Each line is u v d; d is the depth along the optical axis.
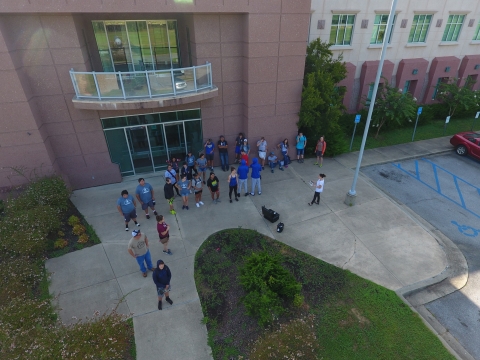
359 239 9.72
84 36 10.81
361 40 17.31
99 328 6.12
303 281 8.12
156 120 12.36
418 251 9.27
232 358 6.36
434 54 19.61
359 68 18.09
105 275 8.40
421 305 7.73
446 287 8.20
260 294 7.11
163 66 13.12
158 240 9.63
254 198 11.82
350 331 6.88
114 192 12.19
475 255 9.26
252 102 12.65
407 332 6.89
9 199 9.89
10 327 5.93
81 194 12.05
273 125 13.56
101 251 9.20
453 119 20.12
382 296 7.72
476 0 18.64
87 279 8.27
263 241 9.53
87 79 10.27
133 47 12.31
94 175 12.41
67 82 10.50
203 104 12.56
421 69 19.33
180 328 7.00
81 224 10.28
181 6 10.00
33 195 9.75
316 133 14.60
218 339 6.74
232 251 9.16
